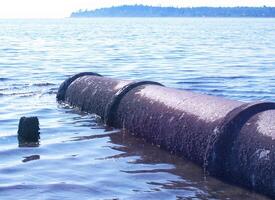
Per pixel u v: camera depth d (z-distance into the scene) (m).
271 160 6.51
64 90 13.80
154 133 9.11
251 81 19.69
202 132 7.89
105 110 10.97
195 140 7.99
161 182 7.26
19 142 9.66
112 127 10.70
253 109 7.47
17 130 10.73
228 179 7.17
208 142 7.64
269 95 15.93
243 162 6.92
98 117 11.41
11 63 27.67
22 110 13.08
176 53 36.59
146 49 41.44
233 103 8.02
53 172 7.71
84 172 7.71
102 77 12.76
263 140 6.78
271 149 6.59
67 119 11.70
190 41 56.47
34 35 74.69
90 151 8.95
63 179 7.37
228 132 7.36
